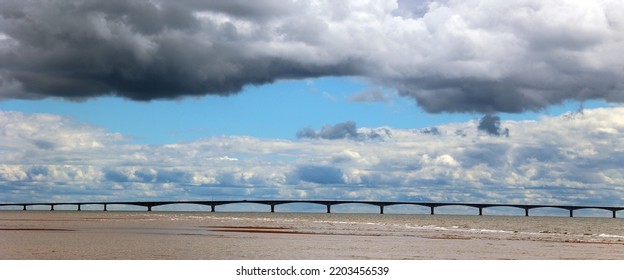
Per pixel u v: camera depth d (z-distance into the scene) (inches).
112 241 2460.6
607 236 3430.1
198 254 1975.9
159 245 2285.9
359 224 5064.0
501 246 2458.2
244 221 5354.3
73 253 1946.4
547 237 3216.0
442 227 4699.8
